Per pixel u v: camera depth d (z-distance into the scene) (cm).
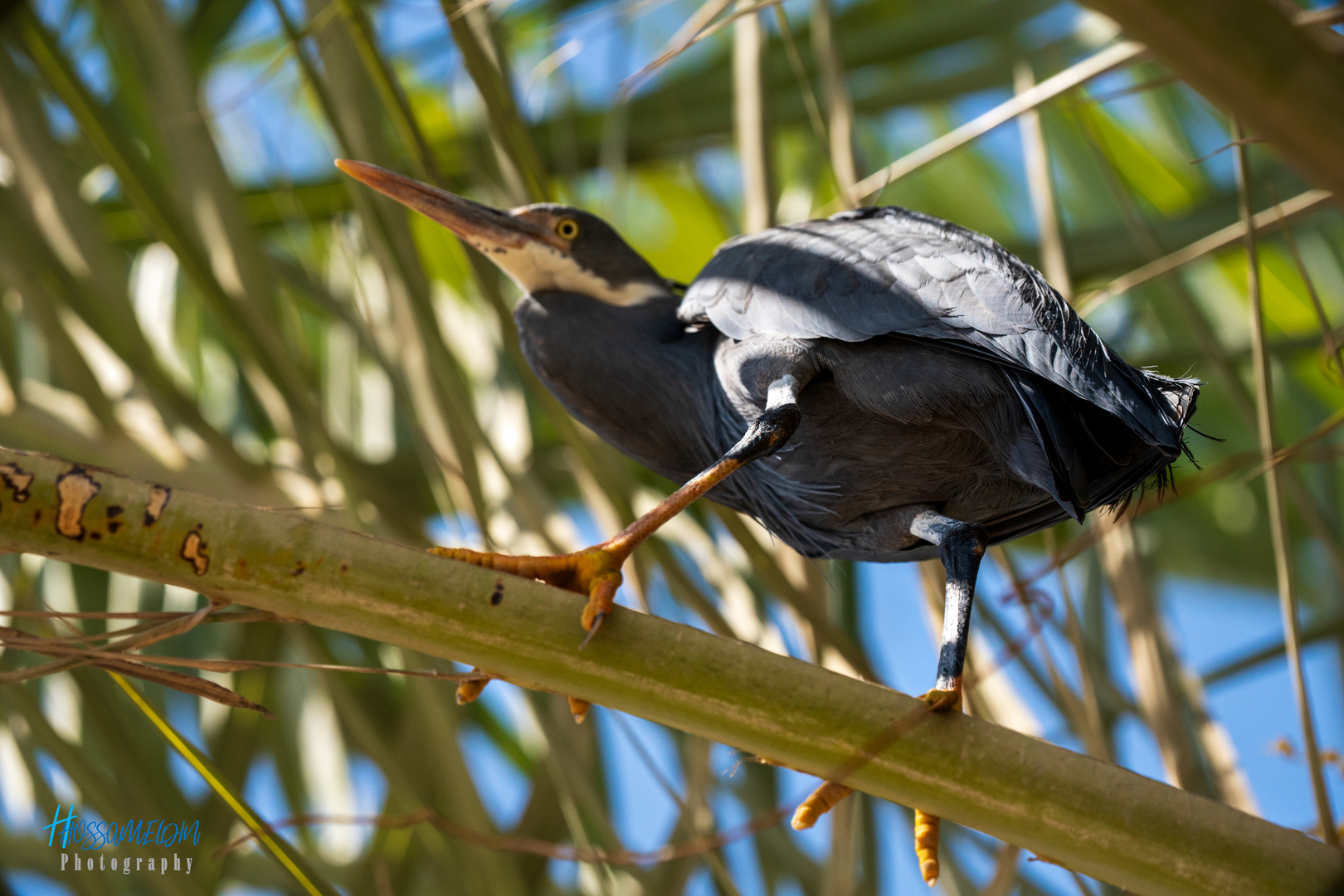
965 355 475
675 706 351
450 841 612
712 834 626
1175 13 195
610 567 385
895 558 545
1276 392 977
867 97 905
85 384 702
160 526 334
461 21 596
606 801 675
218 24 880
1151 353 888
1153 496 802
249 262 671
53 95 819
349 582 340
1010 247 908
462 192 841
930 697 354
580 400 569
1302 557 1024
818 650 582
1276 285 985
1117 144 1011
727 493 564
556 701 699
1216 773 633
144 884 693
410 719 738
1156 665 606
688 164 880
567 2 904
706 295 525
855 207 628
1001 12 878
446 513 633
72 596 785
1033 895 671
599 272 579
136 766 669
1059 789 348
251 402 822
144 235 880
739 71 682
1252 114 198
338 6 627
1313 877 345
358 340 863
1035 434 463
